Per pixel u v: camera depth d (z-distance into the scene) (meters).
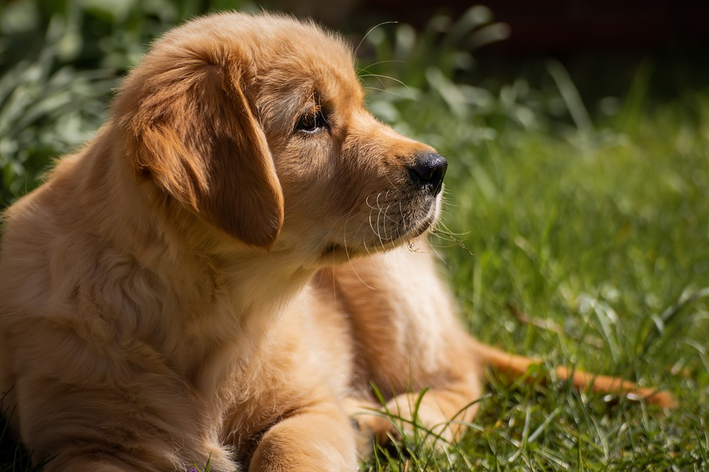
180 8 6.72
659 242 5.48
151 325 2.98
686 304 4.23
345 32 9.51
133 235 2.92
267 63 3.09
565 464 3.15
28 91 5.25
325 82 3.17
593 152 7.79
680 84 9.82
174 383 3.01
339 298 4.09
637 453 3.28
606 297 4.70
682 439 3.44
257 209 2.83
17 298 3.06
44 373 2.92
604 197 6.37
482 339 4.48
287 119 3.07
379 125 3.38
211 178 2.81
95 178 3.05
